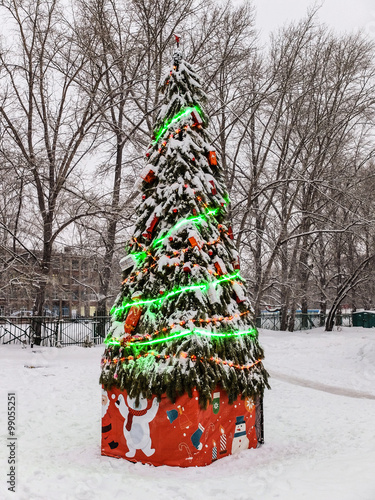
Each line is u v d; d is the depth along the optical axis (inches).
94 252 968.9
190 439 202.5
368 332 1012.5
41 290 875.4
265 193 1096.8
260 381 243.1
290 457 225.0
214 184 246.2
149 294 226.5
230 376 221.3
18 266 856.3
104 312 1026.7
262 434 254.1
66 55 916.6
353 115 1040.8
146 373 211.2
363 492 158.4
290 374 557.6
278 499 156.9
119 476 185.0
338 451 235.3
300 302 1285.7
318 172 1029.8
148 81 917.8
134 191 908.6
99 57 909.2
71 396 391.2
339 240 1326.3
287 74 936.9
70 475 184.9
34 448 241.8
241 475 190.2
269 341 872.9
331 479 176.6
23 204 973.8
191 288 219.3
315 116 1035.3
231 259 249.9
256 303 1065.5
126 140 983.0
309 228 1203.2
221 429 219.5
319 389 464.1
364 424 307.7
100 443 254.5
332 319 1151.0
